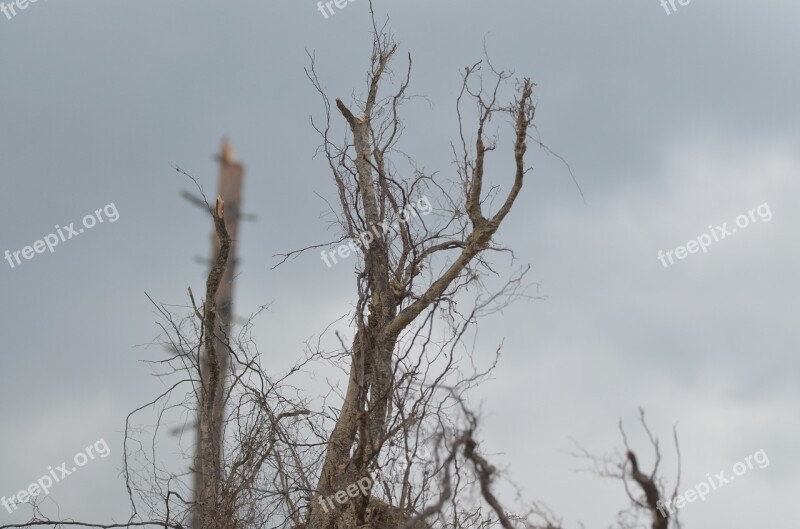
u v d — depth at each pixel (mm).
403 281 13023
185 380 12914
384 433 11266
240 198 14148
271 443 12609
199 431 12859
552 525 8797
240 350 13031
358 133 13766
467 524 10945
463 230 13102
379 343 12516
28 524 12188
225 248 12641
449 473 9195
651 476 8633
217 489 12570
